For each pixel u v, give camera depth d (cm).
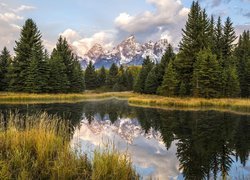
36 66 5462
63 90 6203
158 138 1509
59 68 6125
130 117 2567
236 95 5153
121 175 679
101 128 1853
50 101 4550
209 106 3819
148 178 796
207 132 1667
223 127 1847
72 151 820
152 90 6425
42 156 770
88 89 10981
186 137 1526
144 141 1417
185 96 5081
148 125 2023
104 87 11631
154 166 938
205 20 5694
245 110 3128
